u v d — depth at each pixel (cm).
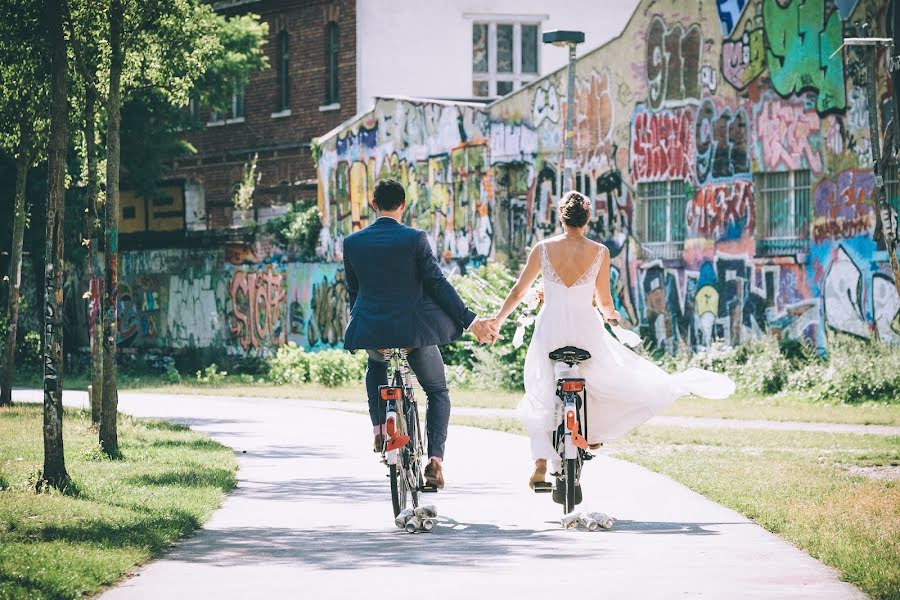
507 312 1065
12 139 2569
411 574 852
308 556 925
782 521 1045
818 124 3045
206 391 3672
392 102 4344
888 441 1852
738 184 3209
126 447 1783
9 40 1853
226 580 834
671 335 3353
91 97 2081
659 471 1462
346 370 3931
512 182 3853
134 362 5400
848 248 2973
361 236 1044
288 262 4803
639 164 3438
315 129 5250
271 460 1650
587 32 5178
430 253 1038
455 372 3447
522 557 913
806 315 3058
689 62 3322
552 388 1057
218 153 5612
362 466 1575
